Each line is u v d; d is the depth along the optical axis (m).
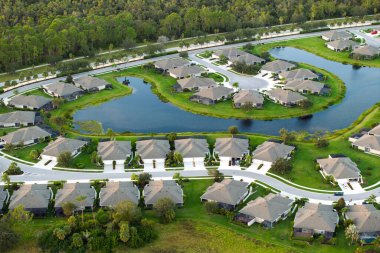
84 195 152.25
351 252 131.00
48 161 178.00
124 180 166.25
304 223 139.25
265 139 191.25
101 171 171.75
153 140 184.75
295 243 134.50
